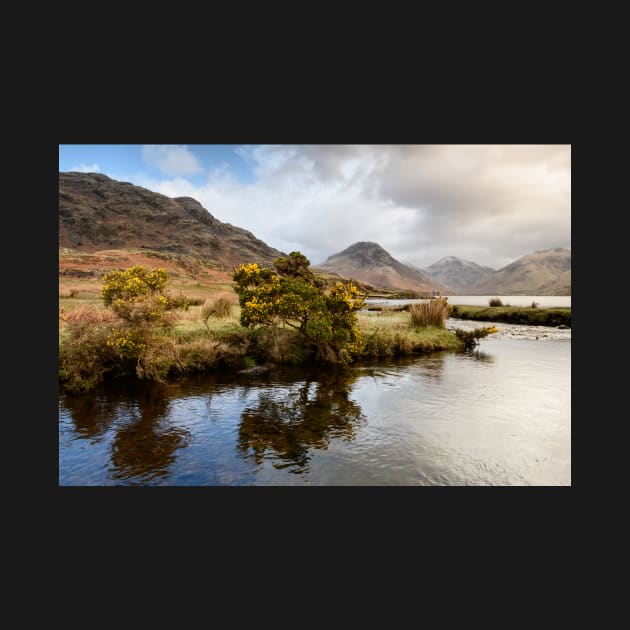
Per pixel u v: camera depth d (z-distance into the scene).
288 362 15.91
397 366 15.87
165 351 13.27
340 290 15.61
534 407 10.34
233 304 22.25
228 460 7.22
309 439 8.18
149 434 8.41
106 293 14.10
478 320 38.59
